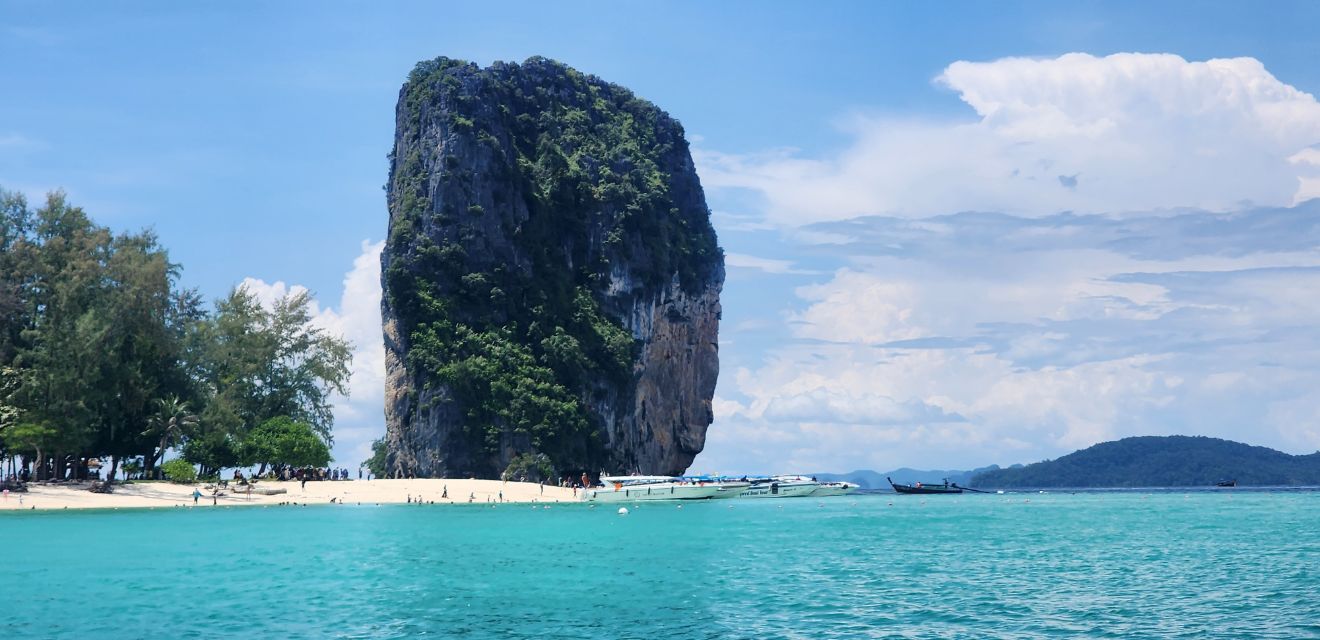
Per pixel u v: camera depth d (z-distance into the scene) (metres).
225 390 143.75
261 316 161.25
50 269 119.81
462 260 184.75
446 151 190.88
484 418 172.00
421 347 173.00
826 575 57.81
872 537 83.62
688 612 45.66
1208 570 60.06
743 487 161.12
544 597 49.94
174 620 43.72
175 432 128.00
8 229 122.12
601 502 144.88
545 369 181.62
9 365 116.94
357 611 46.03
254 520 97.81
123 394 125.31
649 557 66.75
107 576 56.62
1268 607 46.56
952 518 113.69
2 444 118.19
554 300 194.62
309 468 154.50
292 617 44.47
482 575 57.66
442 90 198.12
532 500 144.38
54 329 115.31
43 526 88.50
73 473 132.38
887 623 43.06
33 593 50.62
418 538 80.50
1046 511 132.25
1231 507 146.00
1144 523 104.56
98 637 40.31
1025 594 50.62
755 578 56.56
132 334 123.50
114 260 121.81
